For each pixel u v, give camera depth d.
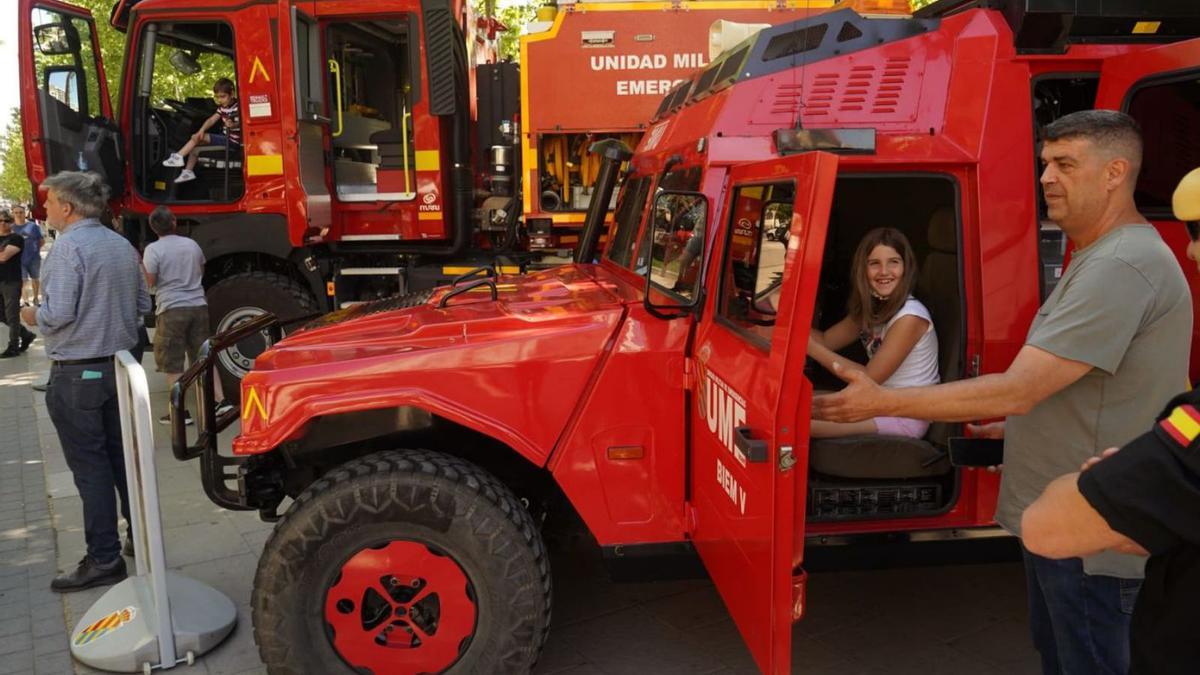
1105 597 2.29
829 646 3.71
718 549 2.84
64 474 6.34
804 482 2.37
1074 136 2.28
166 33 7.16
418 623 3.11
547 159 7.38
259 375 3.09
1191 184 1.61
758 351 2.54
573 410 3.09
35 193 7.04
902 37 3.26
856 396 2.38
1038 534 1.62
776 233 2.56
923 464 3.17
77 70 7.42
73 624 4.12
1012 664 3.57
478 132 7.77
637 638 3.82
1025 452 2.42
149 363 10.03
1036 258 3.10
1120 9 3.07
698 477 3.05
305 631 3.06
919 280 3.53
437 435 3.45
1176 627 1.47
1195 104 3.14
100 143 7.16
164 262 6.68
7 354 11.40
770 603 2.38
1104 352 2.17
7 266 11.23
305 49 6.95
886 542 3.17
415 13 6.96
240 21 6.95
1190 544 1.42
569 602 4.16
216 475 3.65
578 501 3.12
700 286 3.07
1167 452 1.39
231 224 7.28
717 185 3.09
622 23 7.08
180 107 7.67
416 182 7.29
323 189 7.22
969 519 3.18
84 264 4.18
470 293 4.09
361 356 3.13
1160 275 2.18
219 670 3.67
